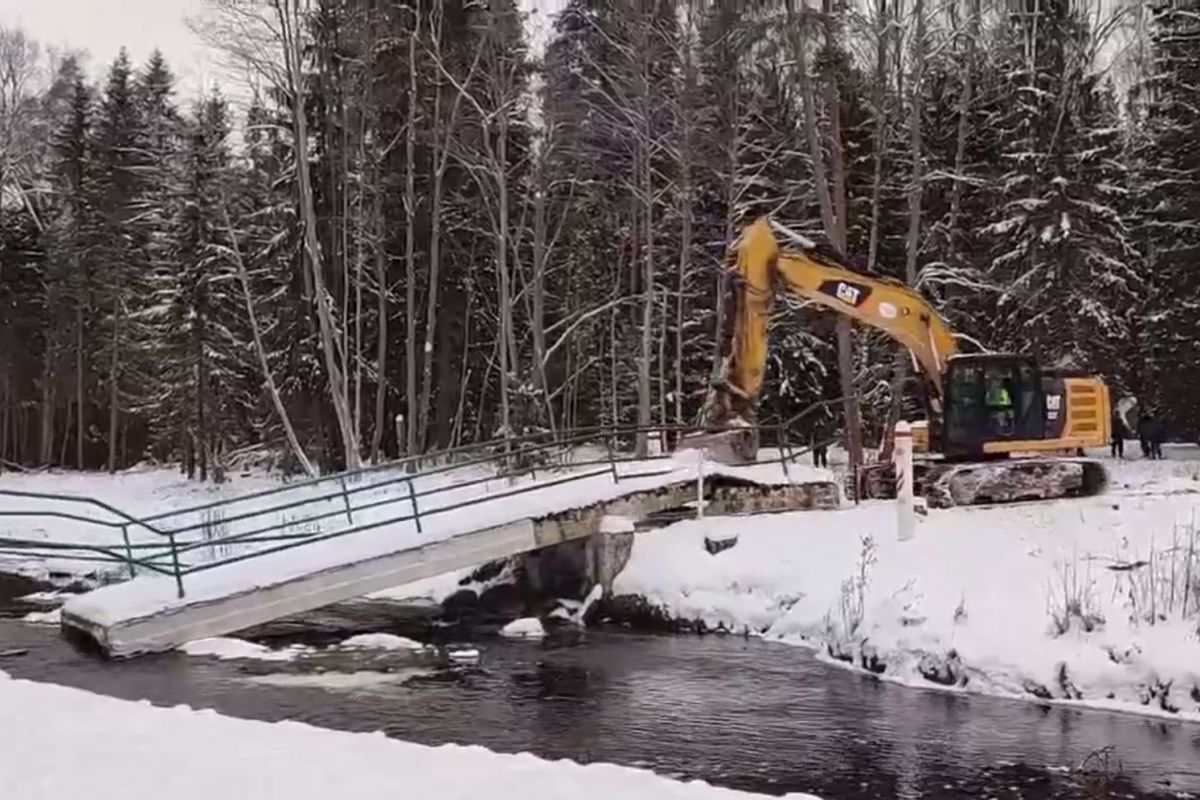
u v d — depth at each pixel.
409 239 36.38
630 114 36.12
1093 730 11.84
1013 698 13.21
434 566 18.30
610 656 16.03
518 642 17.28
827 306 22.72
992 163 39.06
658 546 19.31
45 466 55.25
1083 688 12.95
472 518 19.36
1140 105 44.53
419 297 42.12
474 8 38.97
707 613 17.72
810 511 20.64
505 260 37.31
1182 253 37.88
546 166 38.56
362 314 40.88
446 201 40.16
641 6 35.62
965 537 17.31
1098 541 16.83
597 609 19.05
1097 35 38.66
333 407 40.53
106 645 16.06
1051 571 15.34
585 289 45.31
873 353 39.16
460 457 39.16
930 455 22.94
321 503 28.11
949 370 22.34
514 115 39.72
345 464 38.47
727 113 36.91
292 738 8.68
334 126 38.78
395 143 37.66
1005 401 22.41
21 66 55.81
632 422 45.75
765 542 18.69
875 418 40.75
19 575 24.92
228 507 31.47
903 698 13.33
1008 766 10.70
